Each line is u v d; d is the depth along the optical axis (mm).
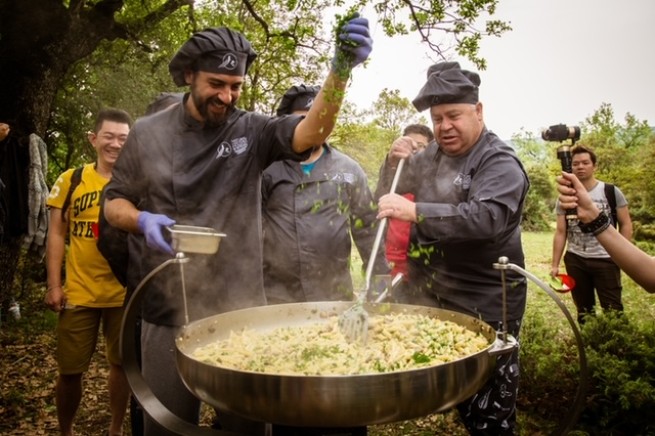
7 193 5461
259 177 2236
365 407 1317
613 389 3061
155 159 2150
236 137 2160
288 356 1770
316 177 3053
